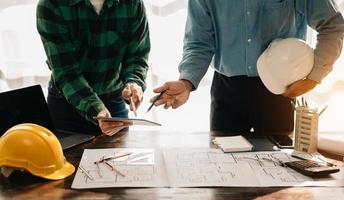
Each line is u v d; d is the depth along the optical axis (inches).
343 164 41.6
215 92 61.9
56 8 51.6
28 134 38.6
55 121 63.1
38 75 79.2
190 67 54.2
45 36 52.2
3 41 77.1
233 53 56.2
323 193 35.1
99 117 44.4
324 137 46.1
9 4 75.4
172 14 76.9
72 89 50.8
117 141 49.8
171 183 37.1
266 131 56.8
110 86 60.0
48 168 38.2
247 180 37.7
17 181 37.6
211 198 34.2
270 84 48.4
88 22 53.6
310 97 80.6
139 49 59.5
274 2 51.9
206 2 54.6
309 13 50.6
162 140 50.2
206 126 82.0
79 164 41.7
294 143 46.1
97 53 56.4
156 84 79.0
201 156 44.1
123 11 55.1
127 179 37.9
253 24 53.5
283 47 46.5
